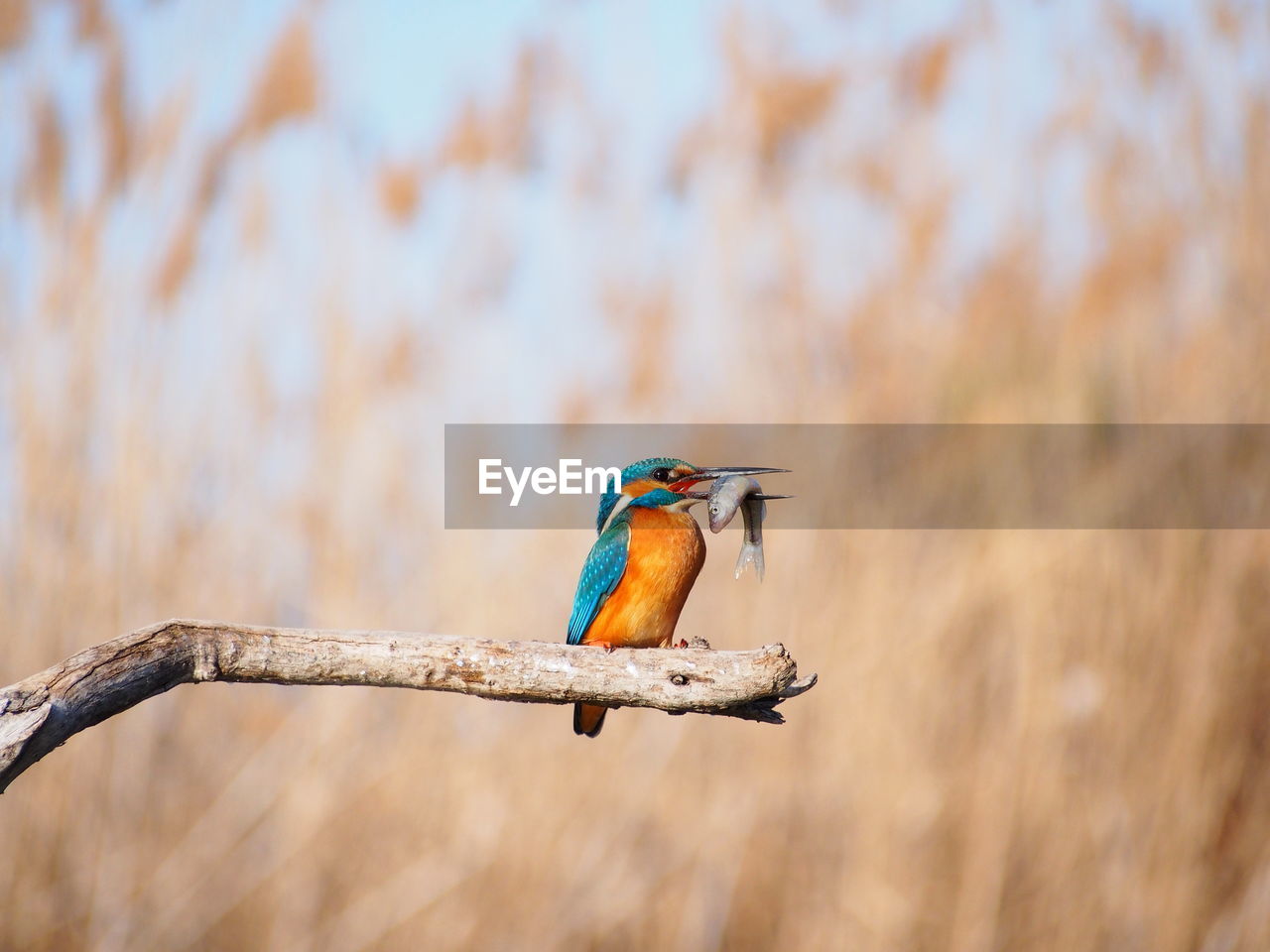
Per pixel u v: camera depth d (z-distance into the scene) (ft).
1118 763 40.73
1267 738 41.96
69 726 13.98
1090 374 46.50
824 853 41.19
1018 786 40.78
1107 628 42.16
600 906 39.91
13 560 40.24
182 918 39.17
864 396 46.91
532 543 44.06
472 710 42.27
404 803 41.09
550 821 40.86
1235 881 40.24
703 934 39.75
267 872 39.99
